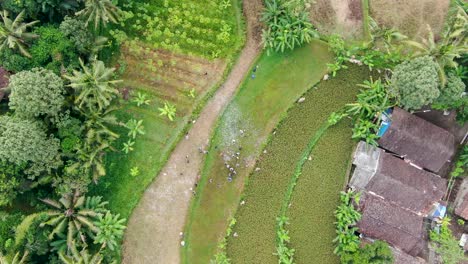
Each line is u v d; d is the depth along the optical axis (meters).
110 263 30.27
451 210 32.69
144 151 32.53
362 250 30.22
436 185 31.50
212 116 32.75
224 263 31.62
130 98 32.66
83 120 29.08
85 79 27.28
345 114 32.69
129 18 32.66
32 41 28.70
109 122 29.66
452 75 30.06
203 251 32.44
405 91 29.11
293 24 31.72
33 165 27.50
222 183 32.69
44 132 27.33
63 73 28.48
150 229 32.44
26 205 30.70
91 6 28.58
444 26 32.50
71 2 29.70
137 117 32.69
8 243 27.69
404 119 31.41
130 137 32.41
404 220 31.34
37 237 28.52
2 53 28.28
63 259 28.06
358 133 32.16
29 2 28.38
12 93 26.41
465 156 31.75
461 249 31.77
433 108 32.50
